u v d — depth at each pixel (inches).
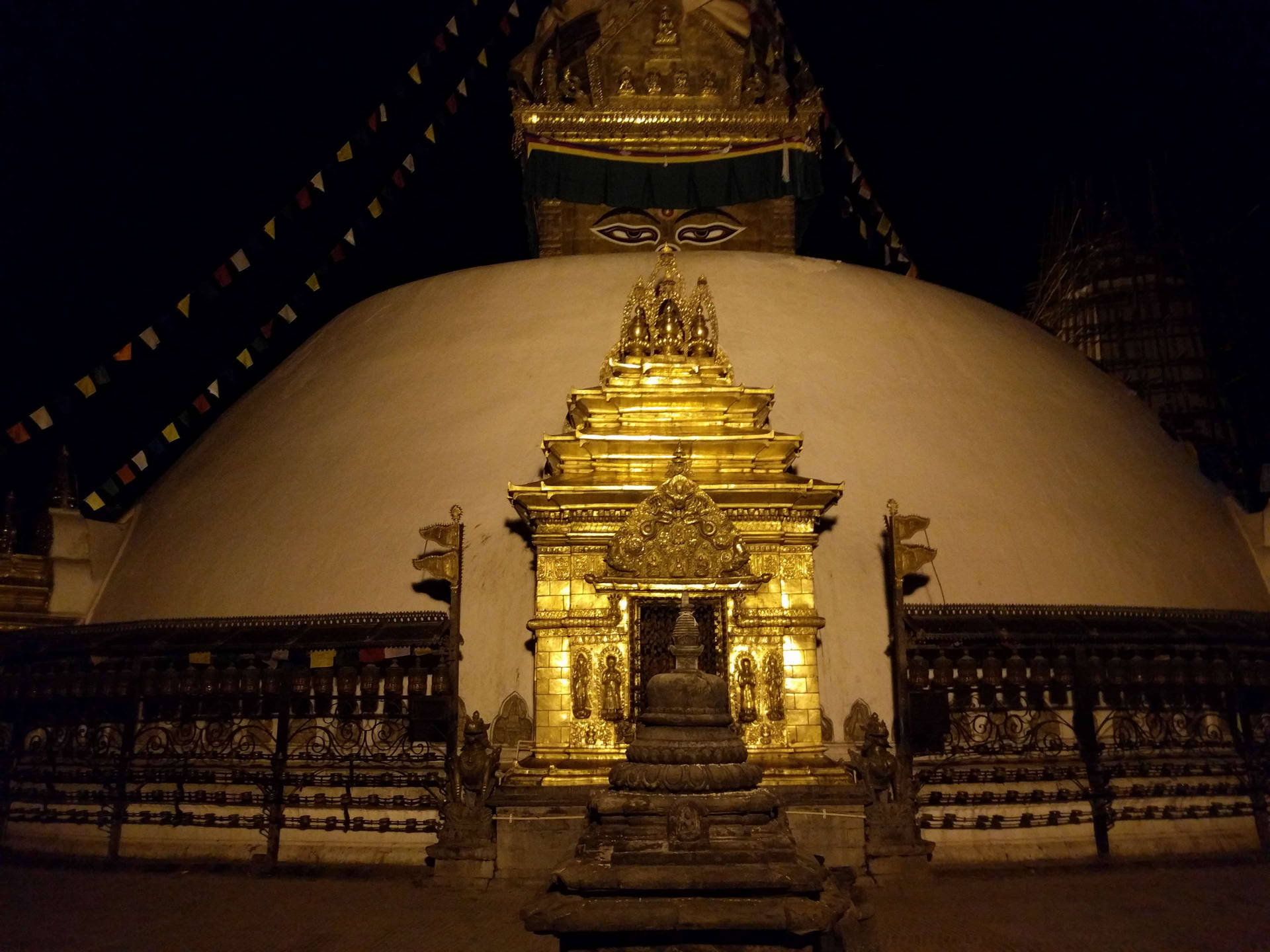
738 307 557.6
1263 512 557.0
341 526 484.7
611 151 727.1
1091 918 339.0
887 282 609.6
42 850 469.7
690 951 222.4
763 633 414.9
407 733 438.6
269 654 454.0
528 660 437.7
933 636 426.0
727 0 745.6
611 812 252.1
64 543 536.4
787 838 247.9
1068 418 556.7
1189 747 449.1
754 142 726.5
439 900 370.3
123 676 457.7
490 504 472.1
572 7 751.7
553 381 516.4
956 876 400.5
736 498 424.8
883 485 482.3
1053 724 445.4
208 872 422.6
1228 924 331.9
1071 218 974.4
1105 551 496.1
